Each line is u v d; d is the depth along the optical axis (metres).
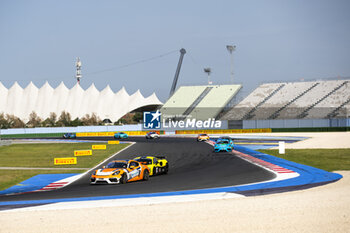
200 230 11.63
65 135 123.75
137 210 15.00
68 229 12.23
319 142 65.38
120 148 67.25
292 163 35.09
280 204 15.14
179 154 51.75
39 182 28.92
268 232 11.22
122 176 25.47
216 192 19.81
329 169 29.38
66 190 23.47
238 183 23.45
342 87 134.00
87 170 36.94
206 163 39.31
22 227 12.62
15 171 36.75
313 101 130.00
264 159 40.19
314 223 12.01
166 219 13.20
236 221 12.57
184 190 21.23
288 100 135.12
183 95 161.25
